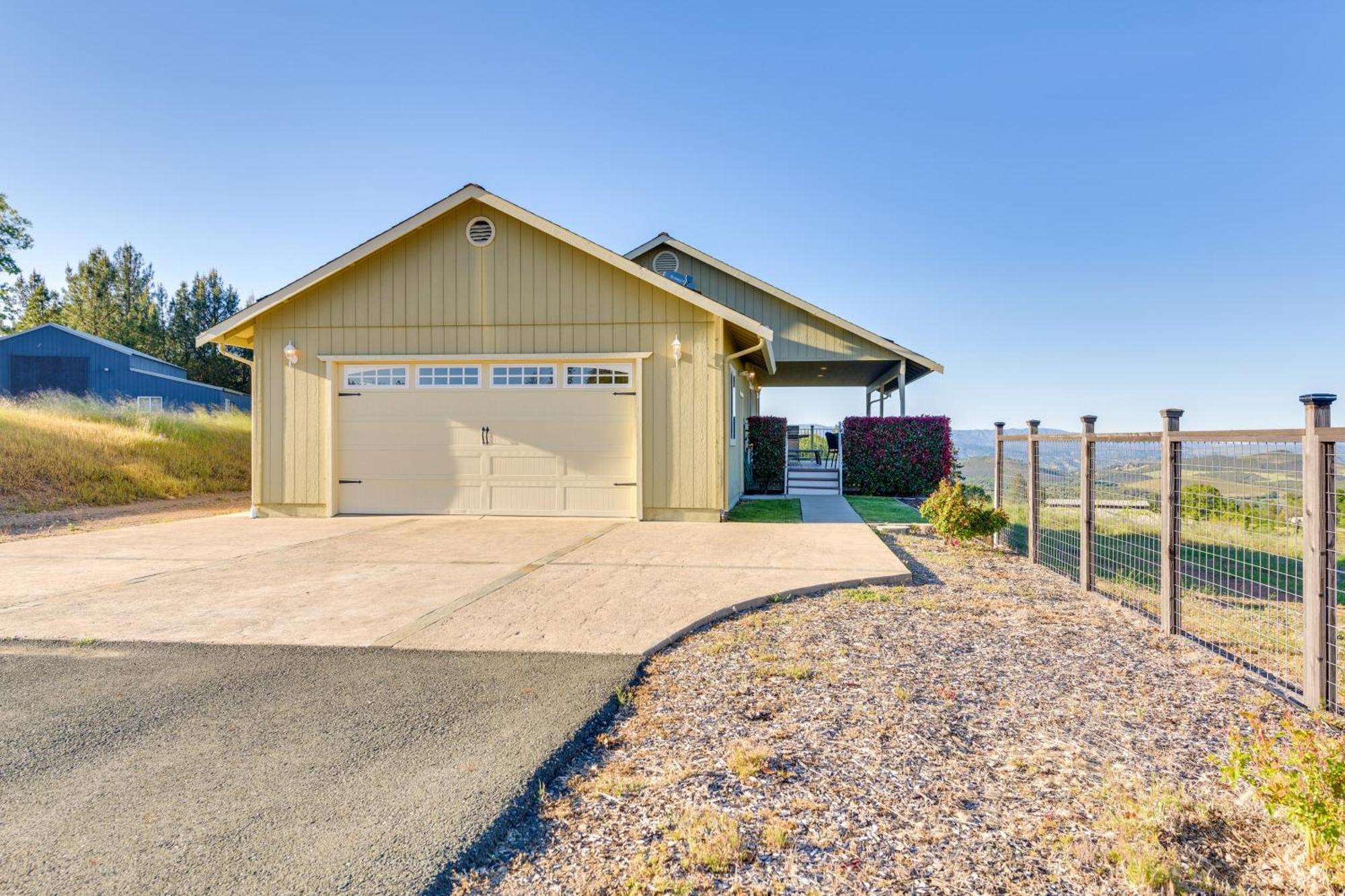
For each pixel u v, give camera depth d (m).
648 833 2.24
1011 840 2.21
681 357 10.25
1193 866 2.07
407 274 10.66
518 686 3.56
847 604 5.41
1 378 28.33
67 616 4.85
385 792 2.47
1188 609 5.60
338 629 4.54
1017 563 7.48
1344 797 1.97
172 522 10.27
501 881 1.99
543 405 10.55
